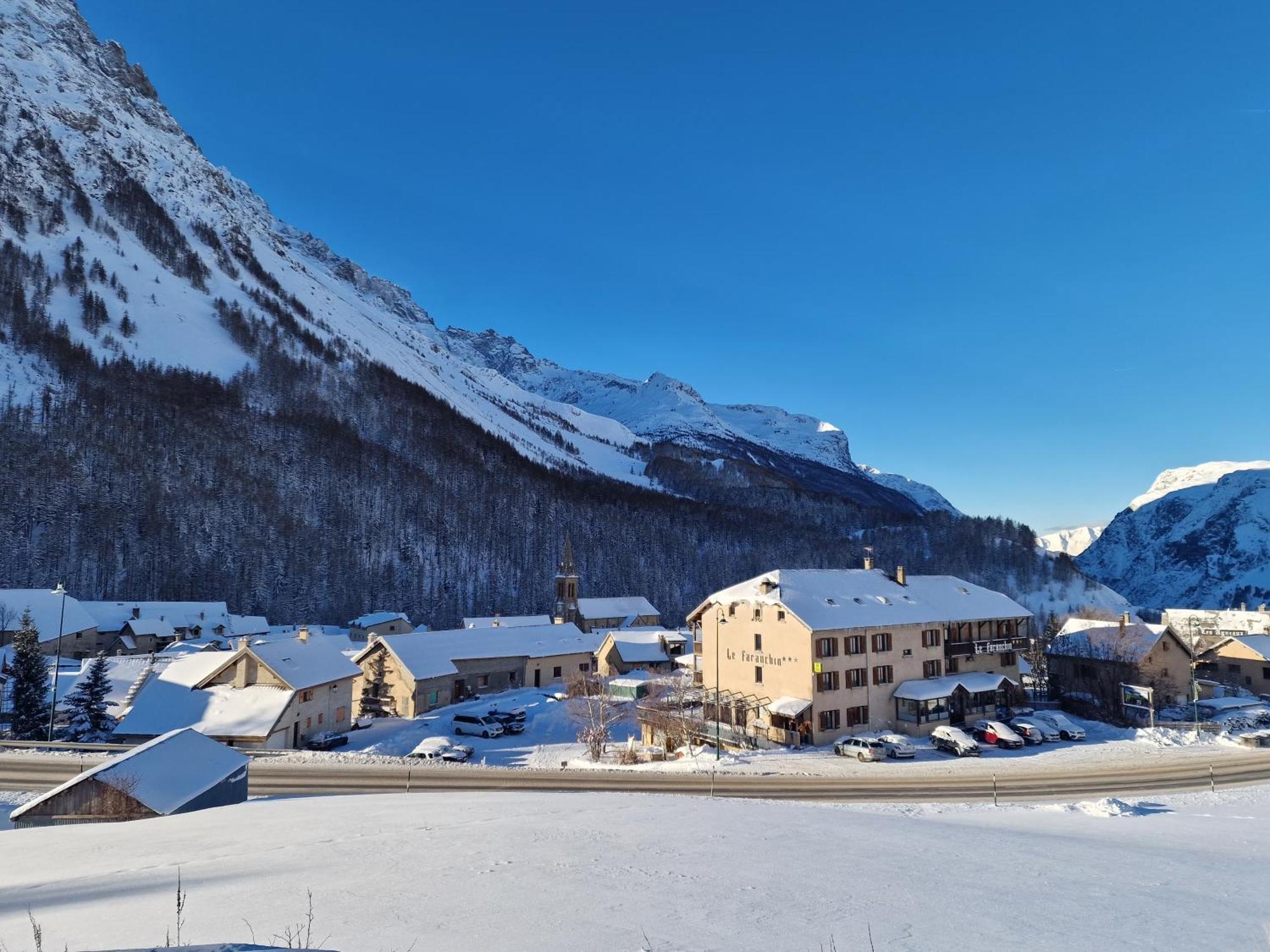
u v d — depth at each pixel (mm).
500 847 15797
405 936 9336
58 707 61906
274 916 10453
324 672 58062
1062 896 11961
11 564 128000
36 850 18234
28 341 197625
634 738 56594
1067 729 55219
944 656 60281
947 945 9047
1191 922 10445
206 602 127812
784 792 35750
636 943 8945
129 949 7789
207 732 49156
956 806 28359
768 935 9359
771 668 56188
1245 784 38438
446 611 167875
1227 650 77312
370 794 34188
